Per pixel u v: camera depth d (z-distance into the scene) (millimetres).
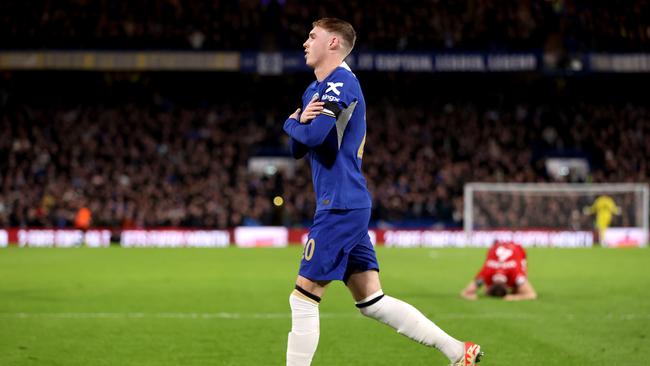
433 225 64062
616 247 57781
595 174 69312
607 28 72000
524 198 61719
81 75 81562
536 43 72188
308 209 63031
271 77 82375
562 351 15023
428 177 67125
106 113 73938
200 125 74438
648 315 20266
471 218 61719
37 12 70188
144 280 30391
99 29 71062
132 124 72875
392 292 26328
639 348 15359
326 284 10062
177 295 25109
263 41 71125
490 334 17125
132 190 63906
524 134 75688
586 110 78000
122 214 60625
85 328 17906
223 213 60406
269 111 79625
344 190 9961
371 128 73688
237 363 13930
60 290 26469
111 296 24688
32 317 19719
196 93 83062
